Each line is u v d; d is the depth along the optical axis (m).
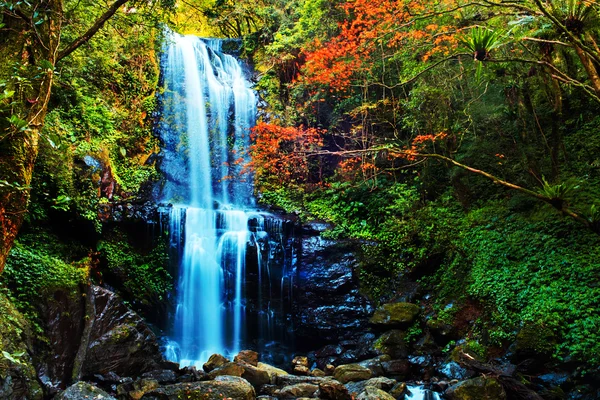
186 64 14.76
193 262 10.83
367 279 11.01
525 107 10.08
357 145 13.16
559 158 9.85
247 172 13.80
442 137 10.49
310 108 14.47
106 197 10.35
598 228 2.72
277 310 11.10
